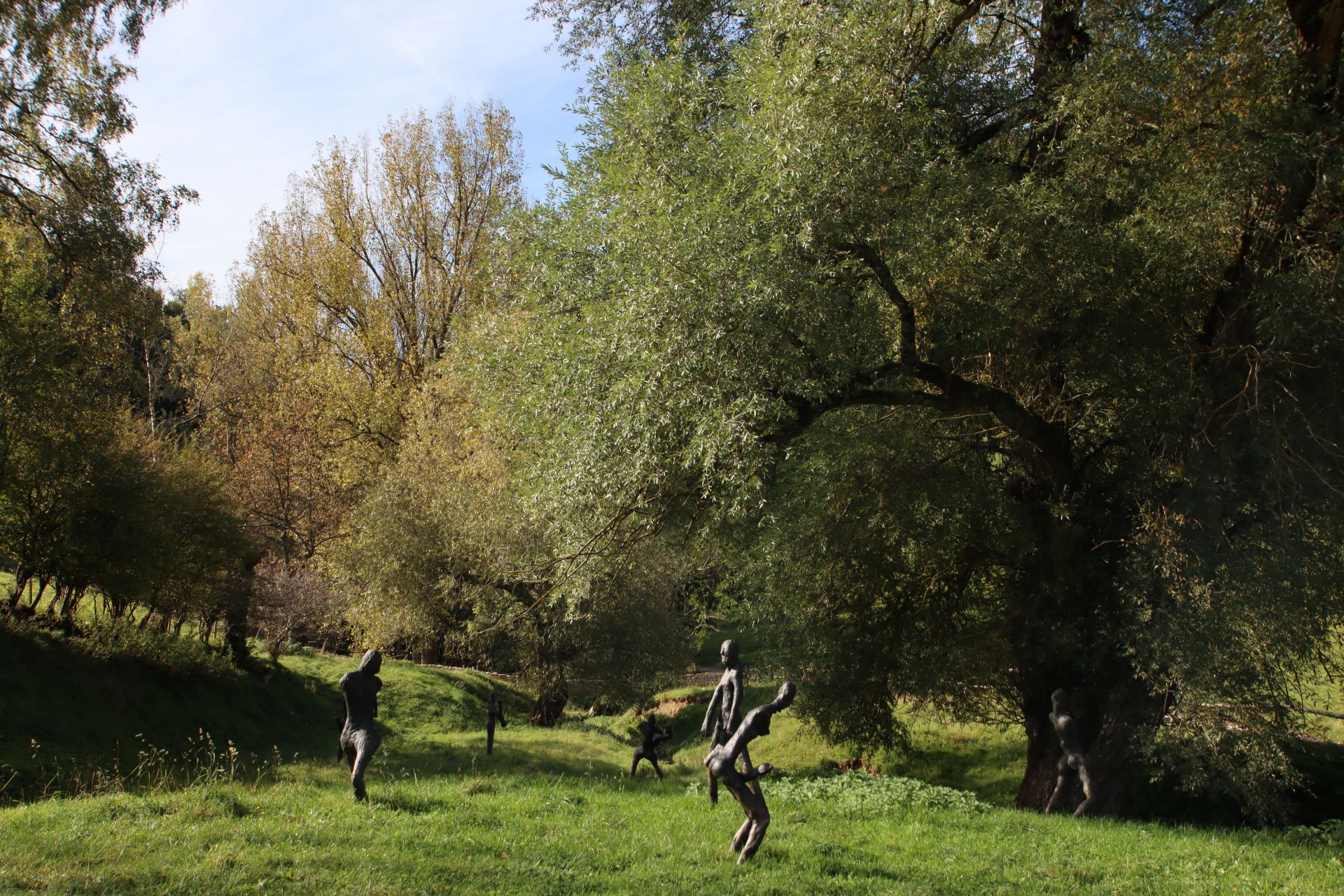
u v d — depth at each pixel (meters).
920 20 13.38
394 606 28.08
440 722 28.94
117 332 21.69
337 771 15.16
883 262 12.14
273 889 6.42
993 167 13.33
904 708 20.45
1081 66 13.17
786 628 18.34
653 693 30.73
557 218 14.40
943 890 7.81
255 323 44.03
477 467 28.73
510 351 16.58
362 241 41.03
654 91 13.12
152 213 19.69
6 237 19.81
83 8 17.59
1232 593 12.17
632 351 11.76
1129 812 14.48
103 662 21.50
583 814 10.48
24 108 17.55
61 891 5.97
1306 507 12.39
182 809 8.84
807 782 13.84
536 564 15.84
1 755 15.42
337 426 38.69
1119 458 15.01
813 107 11.86
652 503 13.02
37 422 20.17
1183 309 13.48
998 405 13.67
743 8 13.67
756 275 10.86
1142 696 14.51
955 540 15.70
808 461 13.80
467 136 41.91
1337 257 11.30
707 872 7.84
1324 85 11.68
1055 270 12.55
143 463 23.92
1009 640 15.77
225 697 24.86
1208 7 13.29
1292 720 13.57
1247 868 9.23
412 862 7.40
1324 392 12.44
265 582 31.19
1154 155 12.70
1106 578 14.60
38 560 21.67
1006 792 17.83
